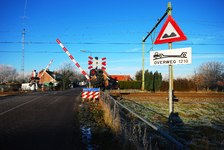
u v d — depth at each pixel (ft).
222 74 128.26
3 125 19.12
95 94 40.60
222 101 51.52
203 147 15.46
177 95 53.06
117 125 16.14
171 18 10.30
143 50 74.79
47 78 193.77
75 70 232.73
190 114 30.71
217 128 21.86
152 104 41.29
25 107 32.09
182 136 18.71
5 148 12.66
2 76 241.14
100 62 45.06
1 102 39.99
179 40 9.86
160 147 12.81
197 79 133.49
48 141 14.19
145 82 81.00
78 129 17.62
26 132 16.57
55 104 36.32
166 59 9.68
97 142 14.20
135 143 10.89
